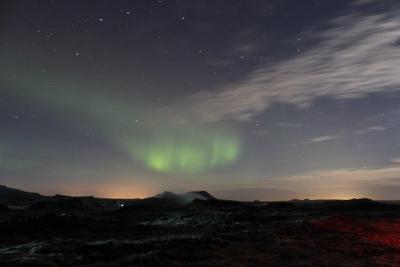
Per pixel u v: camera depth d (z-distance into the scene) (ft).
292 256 61.82
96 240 79.56
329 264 57.36
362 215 182.70
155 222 133.80
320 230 97.76
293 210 223.92
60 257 56.49
